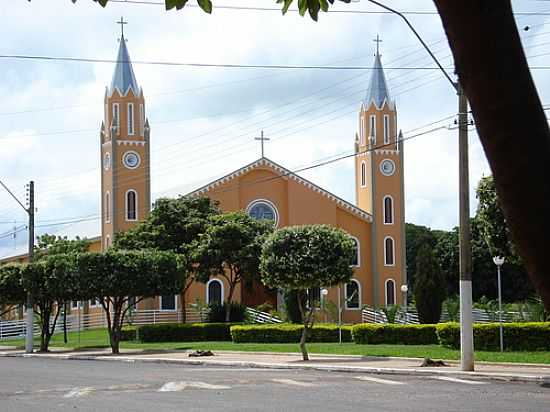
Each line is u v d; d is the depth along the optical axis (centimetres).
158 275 3788
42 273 3950
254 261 5100
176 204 5466
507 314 4188
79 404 1620
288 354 3164
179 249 5309
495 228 2692
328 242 2898
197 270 5191
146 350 3809
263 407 1526
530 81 229
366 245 6969
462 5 227
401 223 7062
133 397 1739
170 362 3056
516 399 1616
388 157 7100
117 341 3741
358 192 7244
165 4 381
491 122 229
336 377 2202
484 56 227
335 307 5159
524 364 2377
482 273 7094
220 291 6388
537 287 230
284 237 2933
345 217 6938
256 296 6525
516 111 227
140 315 5975
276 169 6644
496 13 226
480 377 2119
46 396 1786
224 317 5378
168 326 4512
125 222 6606
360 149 7219
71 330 5956
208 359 3014
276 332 4031
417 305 4741
